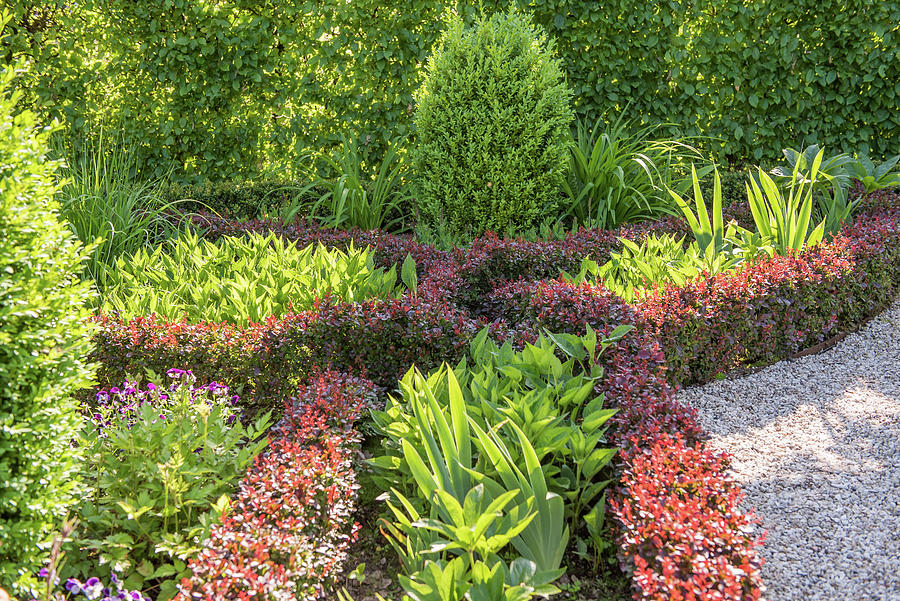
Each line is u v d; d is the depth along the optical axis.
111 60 6.75
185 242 4.97
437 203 5.82
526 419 2.53
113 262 4.82
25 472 1.90
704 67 7.18
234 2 6.66
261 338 3.46
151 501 2.30
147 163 6.93
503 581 1.87
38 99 6.54
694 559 1.93
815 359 4.30
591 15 6.84
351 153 6.65
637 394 2.87
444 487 2.32
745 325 4.04
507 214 5.71
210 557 1.98
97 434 2.64
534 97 5.70
